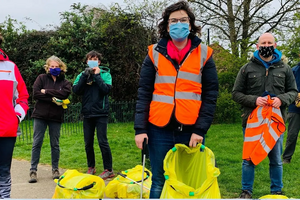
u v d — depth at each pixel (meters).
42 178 4.72
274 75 3.56
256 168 4.97
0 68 3.02
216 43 12.47
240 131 8.80
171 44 2.60
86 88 4.54
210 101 2.57
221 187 4.15
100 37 12.04
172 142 2.60
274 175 3.56
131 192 3.22
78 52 11.92
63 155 6.41
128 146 7.26
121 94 12.51
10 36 12.70
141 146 2.54
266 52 3.52
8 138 3.01
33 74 12.22
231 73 11.09
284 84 3.62
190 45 2.59
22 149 7.11
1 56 3.02
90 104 4.50
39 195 3.92
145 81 2.64
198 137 2.50
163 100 2.53
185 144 2.59
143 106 2.62
